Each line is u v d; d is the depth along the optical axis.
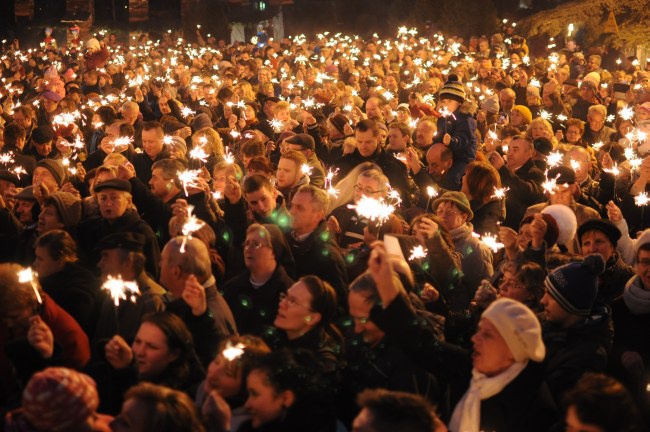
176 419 4.44
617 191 11.02
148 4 58.72
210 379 5.33
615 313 6.95
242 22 57.78
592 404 4.41
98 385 5.57
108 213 8.27
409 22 43.59
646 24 35.59
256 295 6.88
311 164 11.04
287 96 23.28
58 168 10.40
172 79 29.05
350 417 5.73
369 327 5.62
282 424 5.18
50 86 19.69
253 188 8.22
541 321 6.30
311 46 38.81
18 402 5.70
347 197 9.33
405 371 5.52
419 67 26.41
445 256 7.42
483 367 5.28
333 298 5.93
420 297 6.76
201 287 5.97
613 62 35.66
